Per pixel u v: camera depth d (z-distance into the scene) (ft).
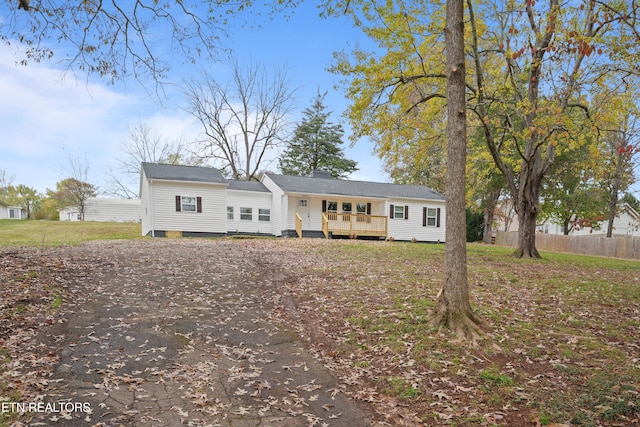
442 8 32.19
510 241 83.56
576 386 13.30
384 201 76.84
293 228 72.18
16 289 20.93
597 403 12.05
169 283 26.20
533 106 33.88
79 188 106.42
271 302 23.66
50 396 11.55
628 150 20.76
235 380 13.82
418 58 34.47
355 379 14.43
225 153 105.29
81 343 15.75
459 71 18.12
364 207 77.92
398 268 33.30
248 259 36.99
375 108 34.99
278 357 16.16
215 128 103.14
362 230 73.26
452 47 18.25
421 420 11.66
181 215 65.05
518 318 20.01
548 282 29.09
